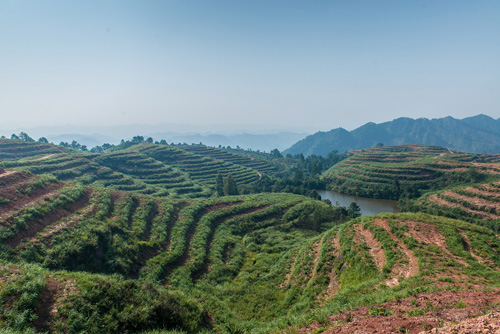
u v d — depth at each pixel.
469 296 16.67
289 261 40.53
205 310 27.02
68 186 50.12
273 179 162.88
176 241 44.53
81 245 31.88
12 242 29.25
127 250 35.69
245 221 63.50
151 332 19.73
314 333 15.40
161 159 160.62
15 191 40.34
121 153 139.88
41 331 16.69
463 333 10.90
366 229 38.88
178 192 112.38
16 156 115.62
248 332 23.12
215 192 116.00
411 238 32.31
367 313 16.39
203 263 40.47
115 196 55.09
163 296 24.22
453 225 35.56
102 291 21.84
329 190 156.88
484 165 121.75
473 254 29.17
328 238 40.62
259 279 37.47
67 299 19.73
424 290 19.31
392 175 141.38
